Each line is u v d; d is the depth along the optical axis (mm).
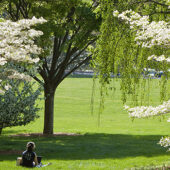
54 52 32688
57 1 26703
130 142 28672
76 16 28234
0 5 28500
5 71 11508
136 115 10336
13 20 29531
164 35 9734
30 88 27016
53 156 21703
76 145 26609
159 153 22594
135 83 16188
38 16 26703
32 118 27094
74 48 31984
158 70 15742
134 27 10750
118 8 15711
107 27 15992
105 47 16062
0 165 16672
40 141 29078
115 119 53906
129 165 18516
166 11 15344
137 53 15805
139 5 15680
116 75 16703
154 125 46969
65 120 52562
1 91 11898
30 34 10508
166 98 15633
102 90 17000
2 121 26078
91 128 43969
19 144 27016
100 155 22125
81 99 74438
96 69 17125
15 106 25922
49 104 33875
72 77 110562
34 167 16203
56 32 26703
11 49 10219
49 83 33406
